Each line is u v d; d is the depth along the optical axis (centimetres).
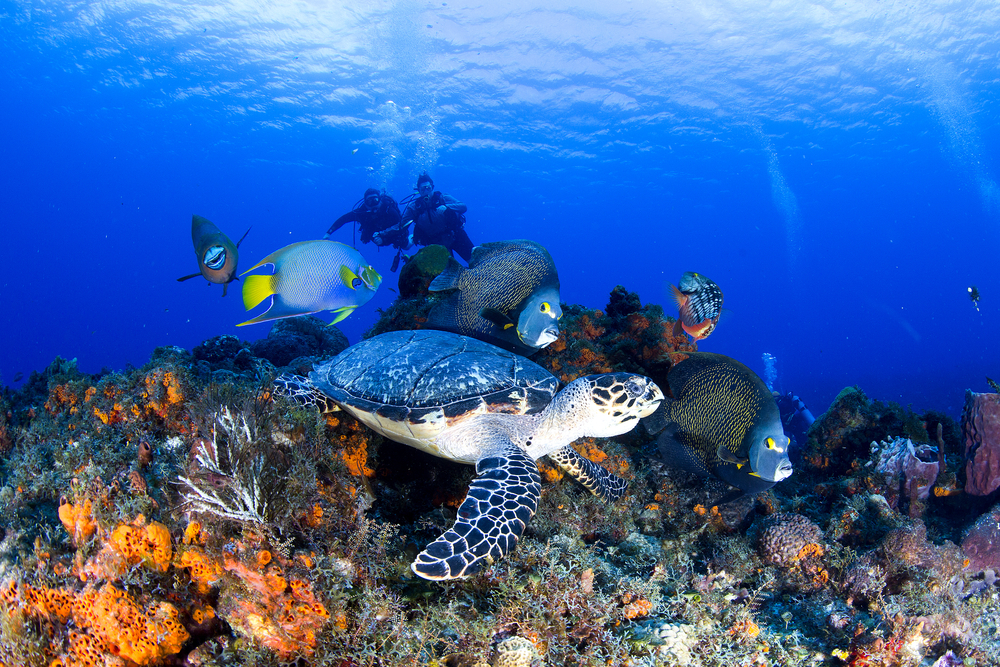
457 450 382
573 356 558
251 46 3762
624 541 396
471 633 250
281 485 253
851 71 4125
